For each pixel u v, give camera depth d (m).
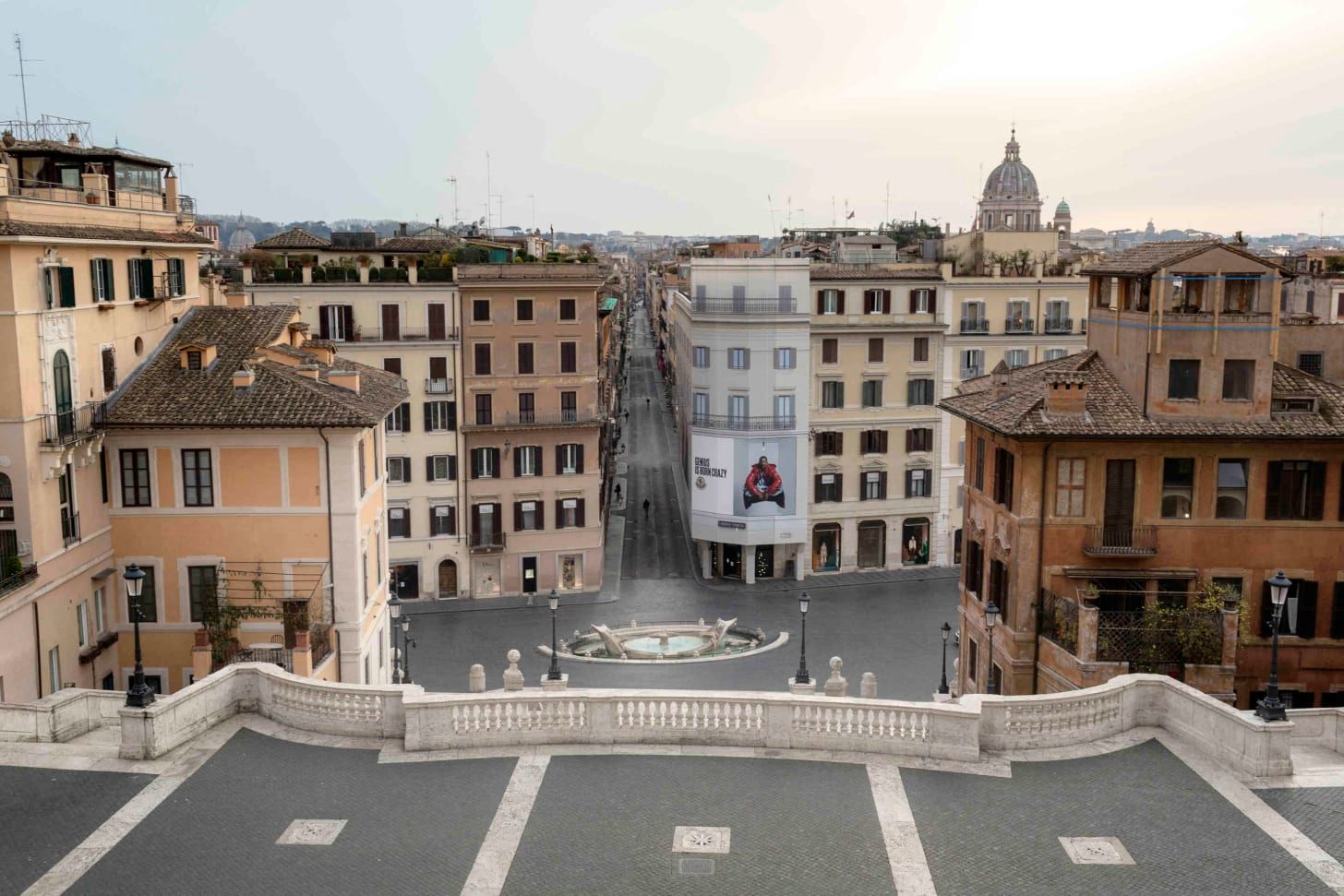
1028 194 178.38
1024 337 79.56
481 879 19.36
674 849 20.27
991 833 20.86
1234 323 34.69
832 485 78.75
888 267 82.75
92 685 38.06
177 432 38.84
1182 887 19.12
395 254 83.62
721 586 77.44
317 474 39.16
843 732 24.30
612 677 57.81
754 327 75.06
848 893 18.88
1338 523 35.16
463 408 72.19
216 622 38.88
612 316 135.12
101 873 19.67
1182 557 35.41
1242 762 23.47
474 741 24.78
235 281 79.25
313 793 22.64
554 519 74.62
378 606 44.56
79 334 38.03
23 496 35.12
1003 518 37.03
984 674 38.94
